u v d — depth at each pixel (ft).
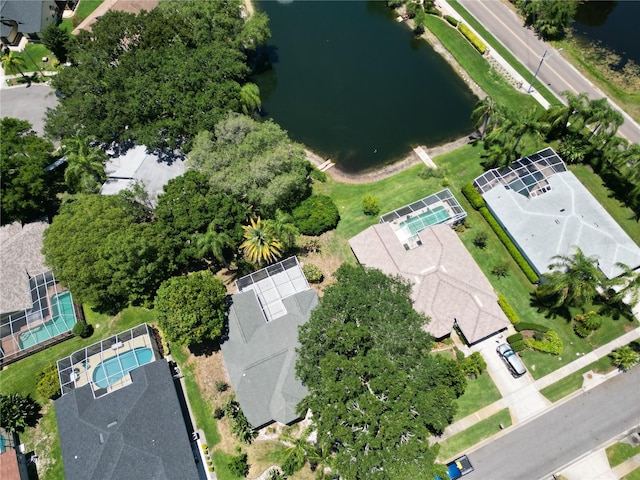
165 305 196.85
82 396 190.08
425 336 171.22
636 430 191.52
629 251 220.43
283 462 182.50
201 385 207.82
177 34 283.59
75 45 284.00
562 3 312.50
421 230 234.79
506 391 201.36
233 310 213.46
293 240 232.12
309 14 366.22
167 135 250.37
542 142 271.08
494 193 244.01
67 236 210.59
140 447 177.99
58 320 219.20
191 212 218.38
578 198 235.40
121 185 245.86
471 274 220.43
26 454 195.00
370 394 157.07
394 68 326.85
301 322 208.64
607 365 205.87
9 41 348.18
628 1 359.05
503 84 306.35
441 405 164.14
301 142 290.97
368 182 269.85
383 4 368.89
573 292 193.77
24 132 266.77
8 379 211.20
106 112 257.75
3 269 224.53
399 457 148.15
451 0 353.72
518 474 185.06
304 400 168.55
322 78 324.19
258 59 336.70
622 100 293.02
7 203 232.94
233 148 235.40
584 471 184.55
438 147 283.38
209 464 189.98
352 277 189.16
